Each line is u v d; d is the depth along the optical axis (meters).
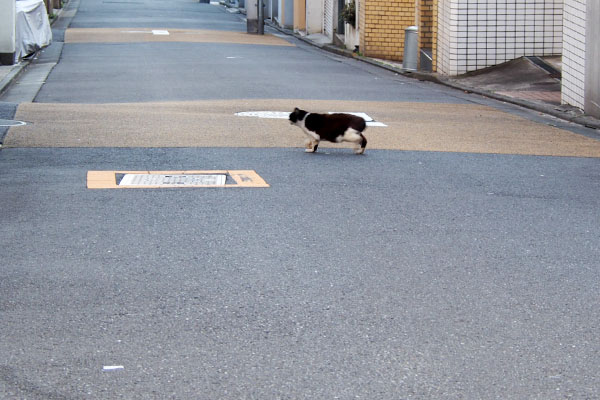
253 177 10.97
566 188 10.93
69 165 11.54
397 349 5.67
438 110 18.83
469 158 12.84
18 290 6.68
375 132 15.09
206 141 13.51
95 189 10.15
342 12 37.41
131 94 20.81
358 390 5.07
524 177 11.55
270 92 21.27
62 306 6.36
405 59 28.45
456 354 5.61
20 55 28.30
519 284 7.03
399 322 6.15
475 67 25.58
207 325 6.04
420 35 28.28
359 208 9.51
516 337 5.91
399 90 22.92
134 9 62.28
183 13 60.19
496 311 6.40
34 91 21.48
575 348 5.73
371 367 5.39
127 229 8.45
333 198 9.95
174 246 7.90
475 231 8.67
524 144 14.34
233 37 41.53
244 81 23.58
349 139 12.63
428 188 10.66
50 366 5.34
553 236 8.56
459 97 21.72
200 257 7.58
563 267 7.52
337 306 6.44
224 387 5.08
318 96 20.77
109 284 6.85
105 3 68.31
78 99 19.98
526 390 5.10
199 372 5.29
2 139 13.37
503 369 5.39
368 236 8.38
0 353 5.52
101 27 45.66
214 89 21.70
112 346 5.66
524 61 25.00
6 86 21.94
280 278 7.05
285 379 5.20
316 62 30.83
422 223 8.94
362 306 6.45
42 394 4.96
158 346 5.67
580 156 13.37
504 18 25.39
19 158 11.98
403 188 10.60
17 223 8.62
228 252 7.74
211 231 8.41
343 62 31.58
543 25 25.52
